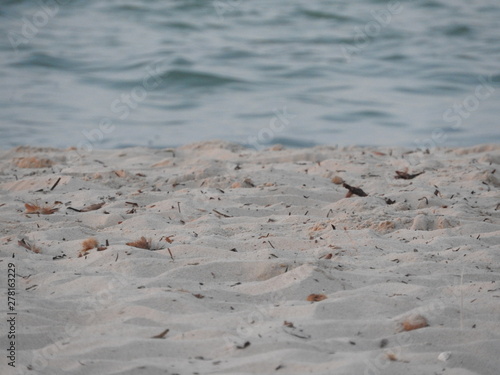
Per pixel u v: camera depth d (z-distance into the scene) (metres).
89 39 46.19
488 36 47.06
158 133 29.03
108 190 15.48
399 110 32.12
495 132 28.62
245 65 40.25
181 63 39.88
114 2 58.22
